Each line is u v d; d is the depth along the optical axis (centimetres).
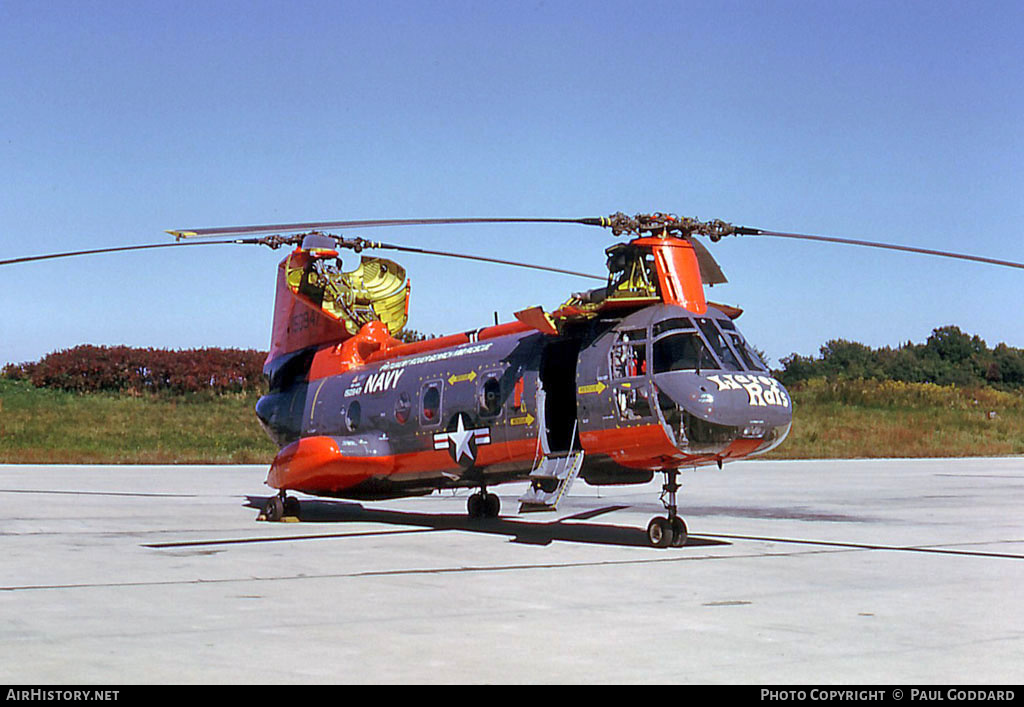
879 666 638
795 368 6975
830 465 3359
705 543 1339
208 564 1134
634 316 1291
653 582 996
